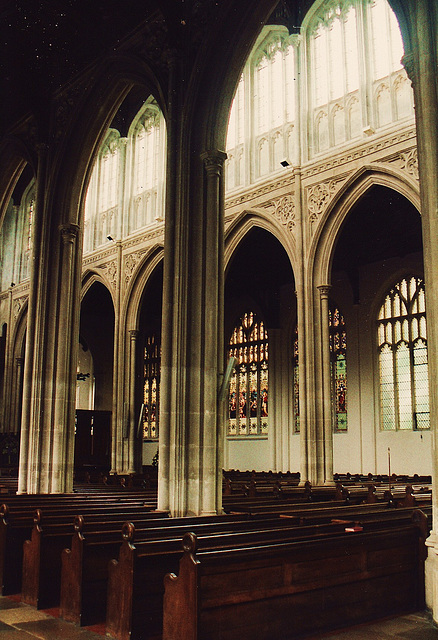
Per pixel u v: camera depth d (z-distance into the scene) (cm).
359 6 2158
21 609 825
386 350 2773
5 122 2117
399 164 1961
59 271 1892
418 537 852
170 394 1326
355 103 2150
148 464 3753
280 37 2453
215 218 1404
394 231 2483
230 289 3284
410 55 941
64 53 1883
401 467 2620
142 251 2855
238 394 3381
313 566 715
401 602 816
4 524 931
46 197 1930
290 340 3155
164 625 634
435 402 805
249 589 649
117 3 1648
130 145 3041
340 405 2912
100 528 854
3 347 3781
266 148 2442
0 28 1847
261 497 1577
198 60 1450
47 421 1795
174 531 809
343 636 702
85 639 694
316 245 2170
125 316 2889
